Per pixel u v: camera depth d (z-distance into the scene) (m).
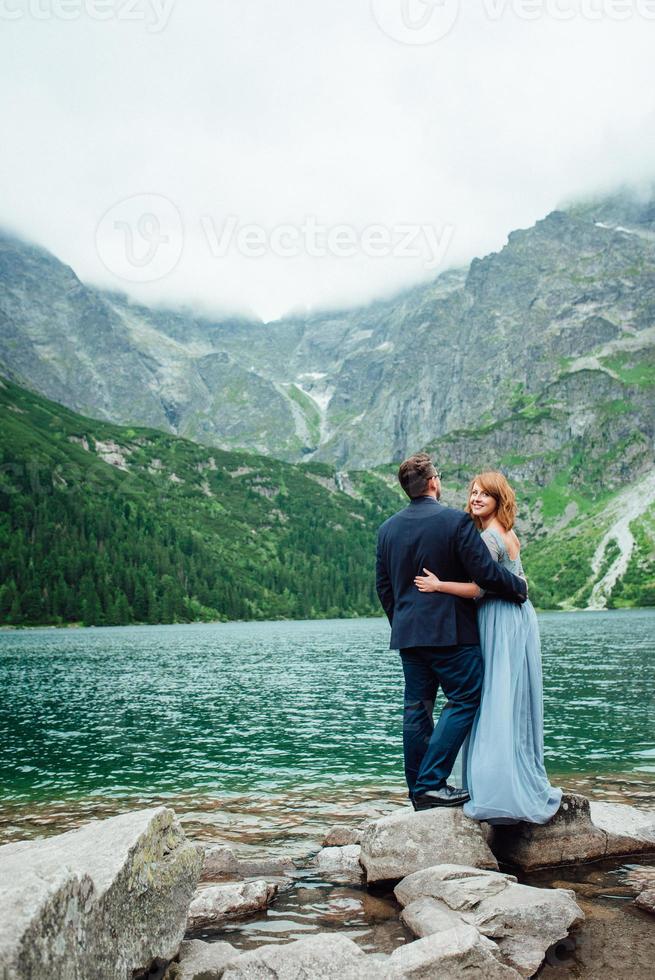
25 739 23.95
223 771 17.11
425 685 7.90
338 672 51.91
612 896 6.56
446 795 7.53
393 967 4.87
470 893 6.13
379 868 7.17
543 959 5.30
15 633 157.00
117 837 5.48
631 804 11.45
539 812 7.26
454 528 7.45
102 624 188.75
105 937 4.68
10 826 11.95
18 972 3.66
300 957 4.90
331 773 16.33
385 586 8.18
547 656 60.59
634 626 129.50
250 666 60.06
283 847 9.47
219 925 6.40
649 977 5.02
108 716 30.17
